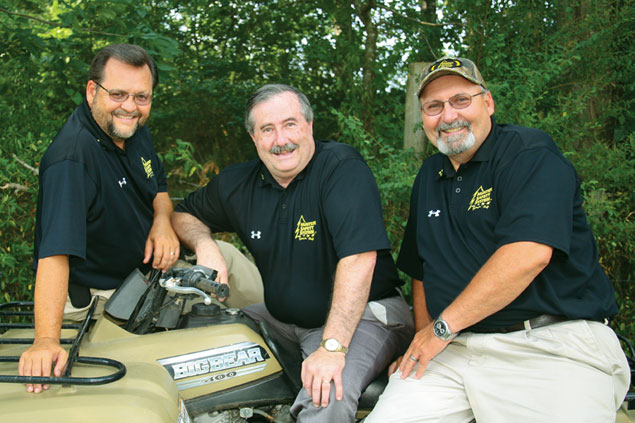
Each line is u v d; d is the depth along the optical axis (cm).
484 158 226
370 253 229
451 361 227
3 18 414
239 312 241
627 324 412
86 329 221
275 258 249
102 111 240
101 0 390
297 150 239
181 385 212
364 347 238
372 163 426
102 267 251
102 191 237
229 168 270
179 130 671
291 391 225
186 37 650
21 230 359
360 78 515
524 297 214
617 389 216
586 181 407
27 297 360
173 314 236
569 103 418
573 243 218
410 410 220
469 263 224
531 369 211
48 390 183
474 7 454
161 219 272
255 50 661
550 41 446
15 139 375
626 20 432
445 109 229
